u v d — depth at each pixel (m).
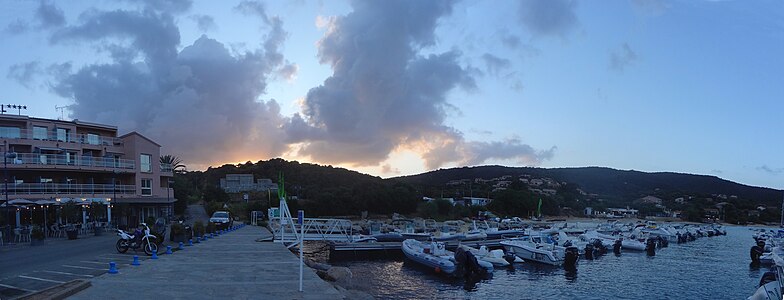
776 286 17.23
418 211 106.19
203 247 28.72
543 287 29.64
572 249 38.50
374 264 38.34
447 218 103.25
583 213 143.00
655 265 40.78
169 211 62.31
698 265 41.06
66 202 39.31
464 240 50.69
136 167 56.81
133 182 56.75
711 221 136.25
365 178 151.00
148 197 54.94
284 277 16.91
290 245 32.16
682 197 186.38
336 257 41.38
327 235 43.03
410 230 56.00
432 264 34.47
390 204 100.31
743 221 134.50
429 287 28.98
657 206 162.12
